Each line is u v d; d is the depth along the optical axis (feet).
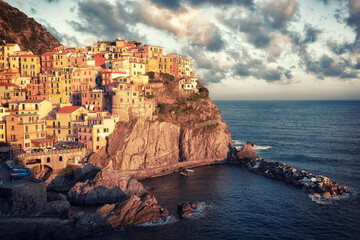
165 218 247.29
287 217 251.19
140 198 262.26
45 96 444.14
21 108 374.84
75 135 383.45
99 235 220.43
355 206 270.46
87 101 431.84
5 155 320.50
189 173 381.81
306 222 241.96
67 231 212.02
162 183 340.18
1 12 617.62
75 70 472.44
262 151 527.40
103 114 399.65
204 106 485.15
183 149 424.05
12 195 217.77
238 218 249.55
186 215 251.80
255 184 336.49
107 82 448.24
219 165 427.74
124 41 609.42
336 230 229.04
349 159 456.04
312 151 520.42
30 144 350.23
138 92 414.82
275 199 289.74
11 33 613.52
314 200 285.64
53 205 238.89
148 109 419.95
